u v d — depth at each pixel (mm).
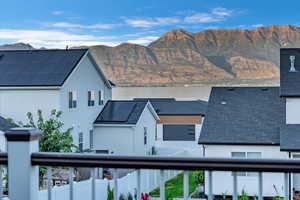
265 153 15125
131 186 12297
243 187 14336
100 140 22219
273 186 14328
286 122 15938
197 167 2867
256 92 18062
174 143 27109
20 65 20531
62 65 20125
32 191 3172
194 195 14602
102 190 11195
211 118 16656
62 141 15977
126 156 2996
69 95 19828
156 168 2938
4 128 16094
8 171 3195
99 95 23047
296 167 2734
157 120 28047
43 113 19094
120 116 22375
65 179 11648
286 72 17000
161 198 2961
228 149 15391
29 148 3160
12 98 19422
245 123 16203
